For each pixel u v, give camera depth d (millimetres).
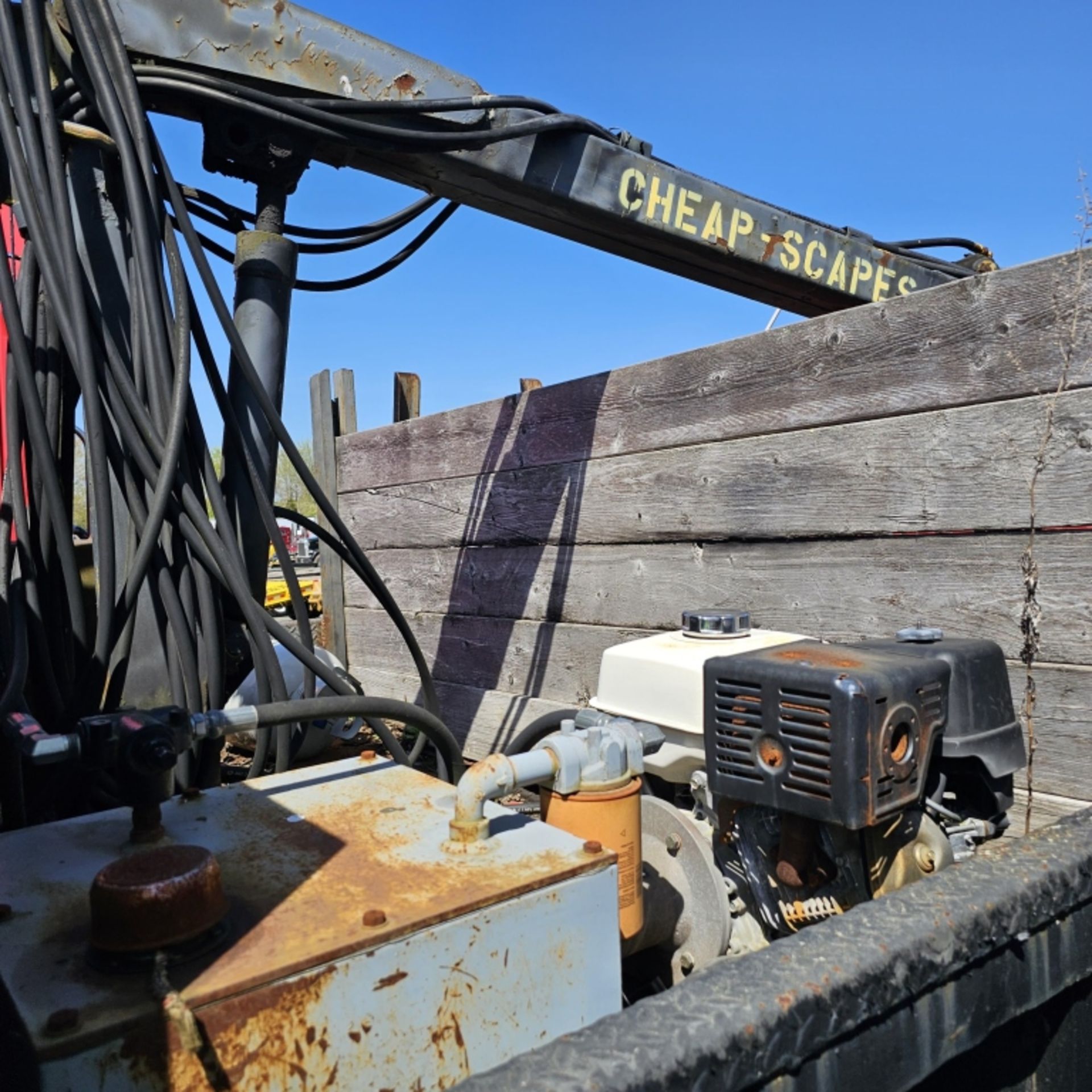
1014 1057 1219
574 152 2414
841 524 2350
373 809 1295
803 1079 890
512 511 3457
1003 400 2027
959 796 1686
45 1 1745
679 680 1802
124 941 854
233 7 1906
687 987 892
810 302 3232
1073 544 1912
